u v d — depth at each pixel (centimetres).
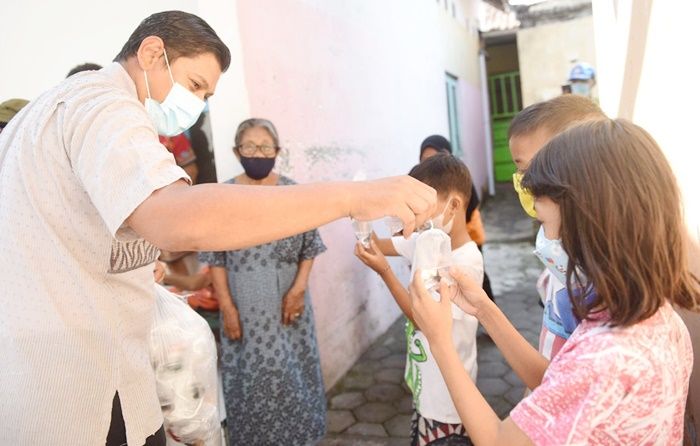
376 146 432
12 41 263
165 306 154
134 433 113
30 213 103
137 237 95
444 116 690
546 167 91
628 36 192
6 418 107
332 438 277
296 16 313
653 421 82
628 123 88
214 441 155
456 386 101
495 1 1020
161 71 117
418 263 129
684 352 89
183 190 86
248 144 234
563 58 848
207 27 120
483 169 1005
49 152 101
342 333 354
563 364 85
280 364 234
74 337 104
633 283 82
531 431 83
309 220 88
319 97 339
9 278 104
